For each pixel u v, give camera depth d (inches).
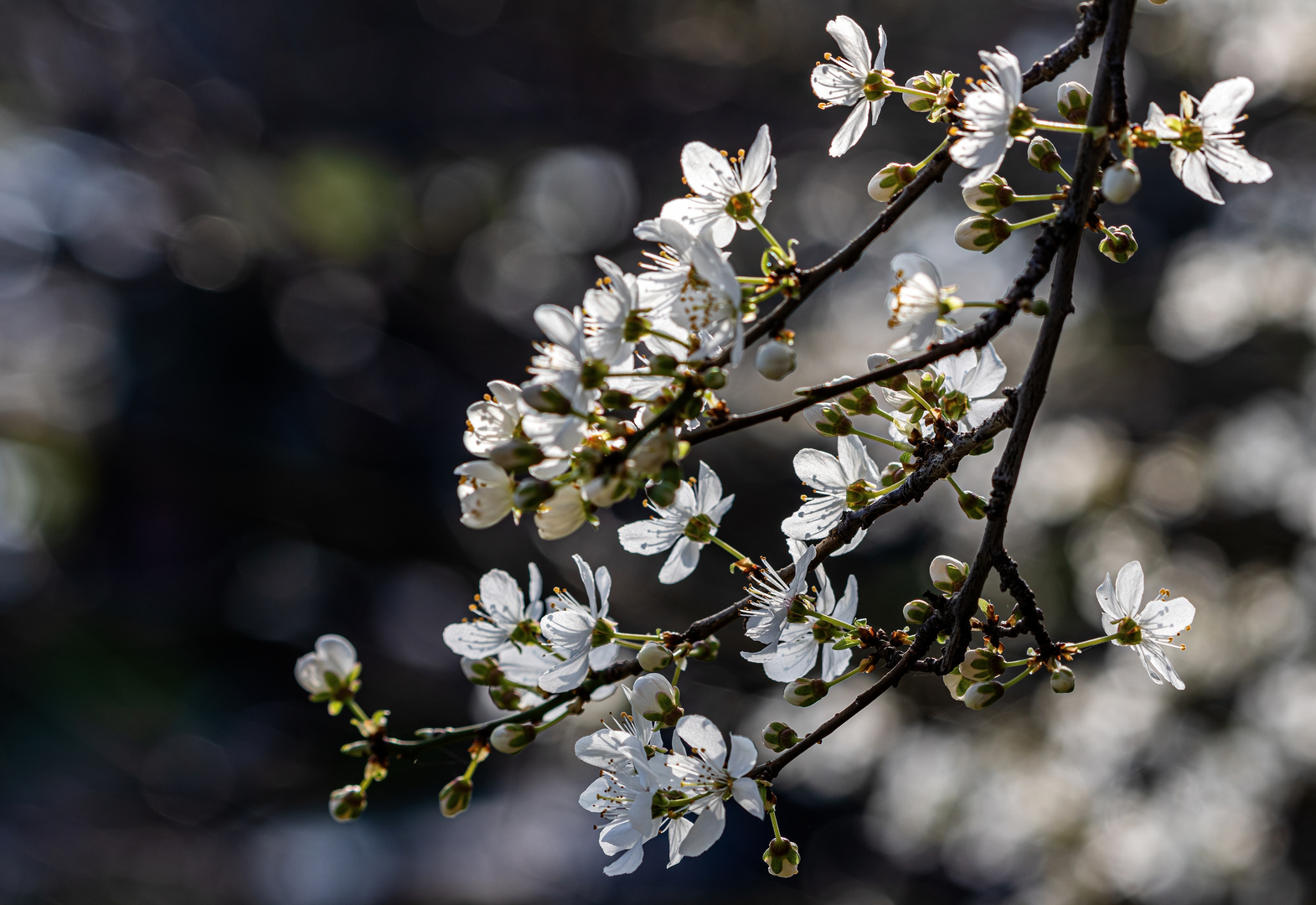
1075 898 222.2
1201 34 299.0
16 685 369.1
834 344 376.2
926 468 70.0
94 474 414.6
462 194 462.3
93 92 460.8
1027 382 63.1
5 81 448.5
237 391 460.1
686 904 361.4
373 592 479.2
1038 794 235.0
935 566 72.5
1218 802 223.0
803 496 75.5
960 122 72.1
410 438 481.4
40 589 394.9
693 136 443.2
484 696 392.8
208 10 473.7
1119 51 62.4
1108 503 280.4
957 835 242.5
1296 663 233.1
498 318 488.7
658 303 60.8
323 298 470.3
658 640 67.2
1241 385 298.8
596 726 270.7
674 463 56.4
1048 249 61.2
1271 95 286.5
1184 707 236.2
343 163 427.8
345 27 469.7
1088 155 62.5
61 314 443.5
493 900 381.1
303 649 453.7
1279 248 275.4
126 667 392.5
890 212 61.7
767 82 406.6
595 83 445.7
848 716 65.5
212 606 438.9
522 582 408.2
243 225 437.7
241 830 386.6
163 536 432.5
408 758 63.9
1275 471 262.7
